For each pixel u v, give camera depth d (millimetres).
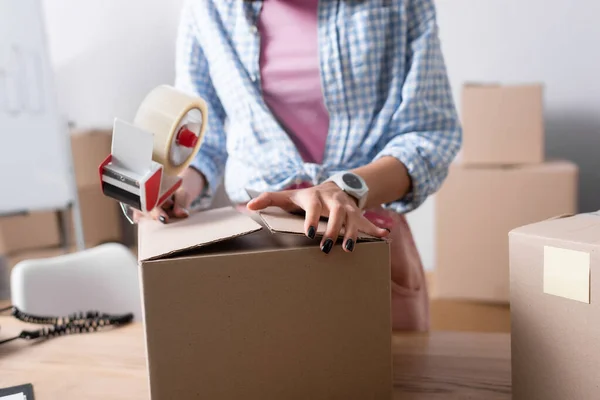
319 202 688
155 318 619
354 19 1052
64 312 1397
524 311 664
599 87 2943
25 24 2670
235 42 1105
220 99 1170
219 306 627
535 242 640
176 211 852
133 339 985
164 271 613
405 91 1056
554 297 630
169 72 3324
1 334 1029
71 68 3463
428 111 1057
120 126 766
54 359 915
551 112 3029
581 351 613
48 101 2742
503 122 2629
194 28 1157
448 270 2742
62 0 3393
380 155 1021
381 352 669
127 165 785
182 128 794
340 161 1084
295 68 1074
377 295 660
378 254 652
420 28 1078
